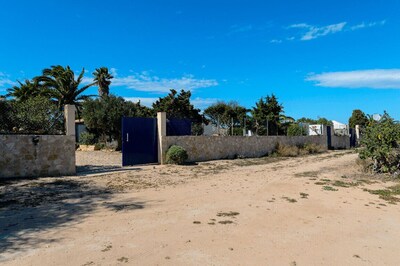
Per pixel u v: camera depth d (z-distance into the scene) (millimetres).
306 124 31547
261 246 4977
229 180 11391
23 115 13523
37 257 4363
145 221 6176
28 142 11219
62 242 4957
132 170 13469
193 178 11812
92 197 8305
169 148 16188
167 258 4418
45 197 8188
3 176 10688
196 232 5555
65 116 12266
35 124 13617
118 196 8492
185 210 7066
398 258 4648
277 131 32688
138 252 4605
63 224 5914
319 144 29547
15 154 10945
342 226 6125
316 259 4535
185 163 16562
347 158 21188
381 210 7375
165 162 15906
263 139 22906
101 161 17547
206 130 26531
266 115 32906
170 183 10656
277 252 4750
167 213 6789
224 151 19625
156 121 16344
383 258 4637
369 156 13031
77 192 8906
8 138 10812
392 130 12445
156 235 5359
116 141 27359
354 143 38688
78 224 5918
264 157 21547
